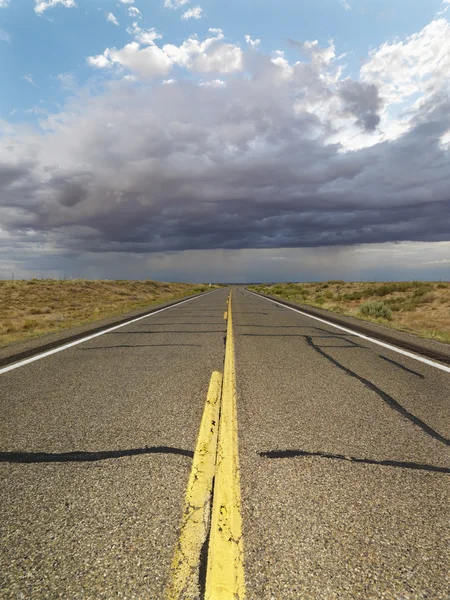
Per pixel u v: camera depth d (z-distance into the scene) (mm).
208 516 1901
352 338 8219
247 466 2445
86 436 2965
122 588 1439
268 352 6605
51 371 5242
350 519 1882
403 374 5066
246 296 31719
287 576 1492
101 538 1738
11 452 2691
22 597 1402
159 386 4430
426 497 2105
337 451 2693
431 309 17594
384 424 3240
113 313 15305
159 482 2250
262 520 1859
